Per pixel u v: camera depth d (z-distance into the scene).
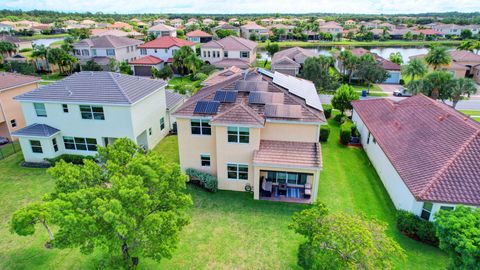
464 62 63.94
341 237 12.12
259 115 21.80
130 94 26.42
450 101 45.78
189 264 16.12
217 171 22.53
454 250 12.13
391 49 117.75
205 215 19.98
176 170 14.65
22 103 26.69
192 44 77.75
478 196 16.47
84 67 64.50
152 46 71.25
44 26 151.88
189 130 22.58
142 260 16.27
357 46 122.06
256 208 20.72
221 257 16.56
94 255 16.70
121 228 10.96
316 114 22.02
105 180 14.03
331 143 31.48
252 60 74.00
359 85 59.81
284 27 142.75
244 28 135.62
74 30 119.44
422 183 17.69
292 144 21.94
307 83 32.72
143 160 13.75
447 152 19.09
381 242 12.54
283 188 22.25
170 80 61.72
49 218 11.24
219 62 68.44
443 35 140.38
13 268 15.88
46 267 15.94
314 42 129.50
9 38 89.31
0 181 24.17
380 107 31.14
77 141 27.56
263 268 15.90
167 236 13.06
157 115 30.80
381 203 21.22
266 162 20.52
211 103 22.48
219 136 21.28
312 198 21.22
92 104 25.69
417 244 17.17
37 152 26.95
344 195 22.16
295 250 17.03
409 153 21.06
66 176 13.15
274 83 25.41
